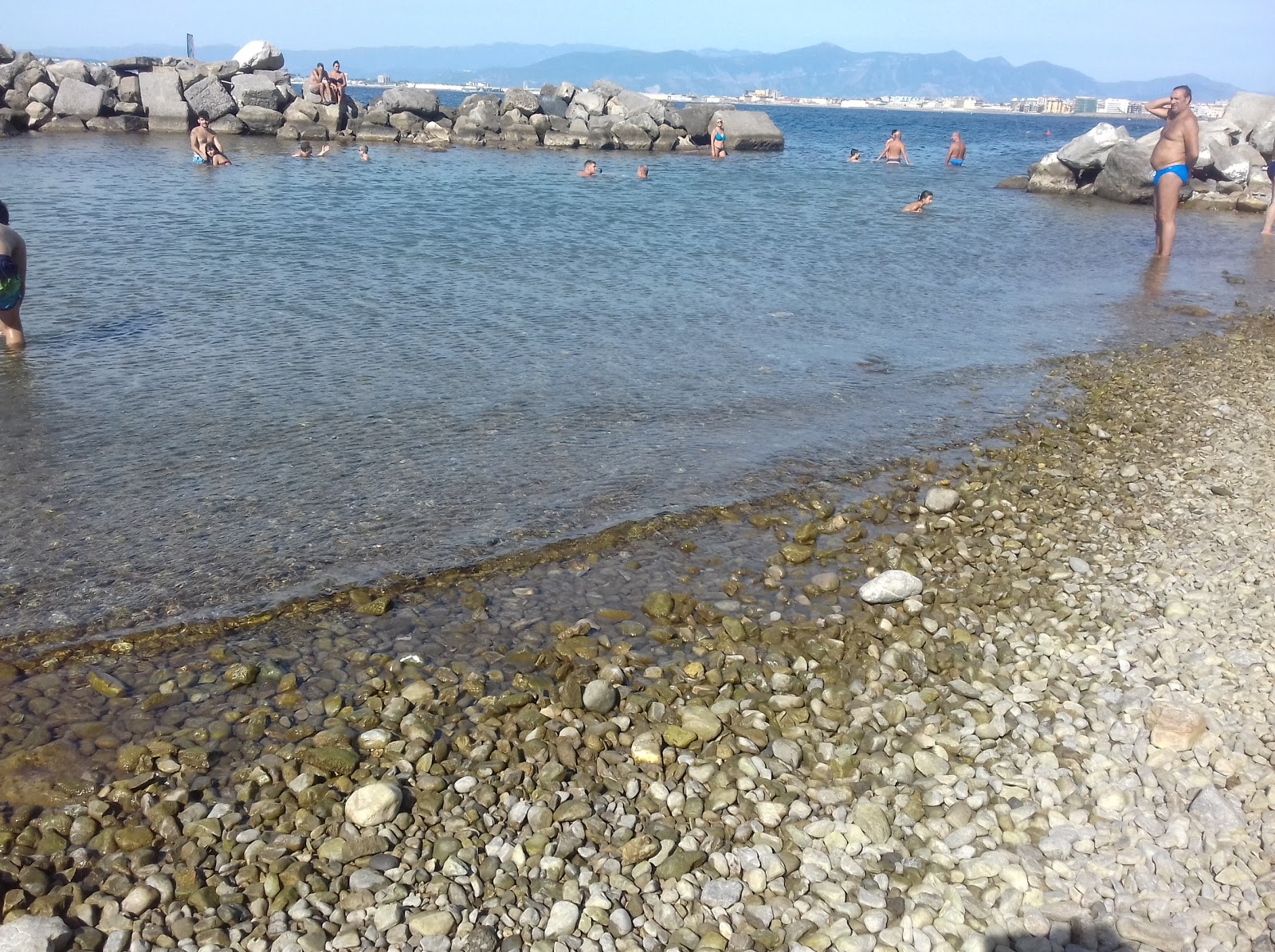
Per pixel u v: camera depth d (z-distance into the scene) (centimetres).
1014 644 573
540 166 3344
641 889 386
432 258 1605
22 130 3519
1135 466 851
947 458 862
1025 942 364
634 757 466
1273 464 859
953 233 2127
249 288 1348
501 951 356
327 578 614
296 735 471
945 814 432
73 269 1399
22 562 612
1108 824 425
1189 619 593
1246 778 449
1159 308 1477
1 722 472
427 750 461
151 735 469
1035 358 1181
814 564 671
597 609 602
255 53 4247
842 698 516
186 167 2741
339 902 375
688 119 4512
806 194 2792
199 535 657
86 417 852
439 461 795
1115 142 2889
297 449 803
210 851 399
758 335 1233
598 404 948
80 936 354
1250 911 376
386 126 4028
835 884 390
